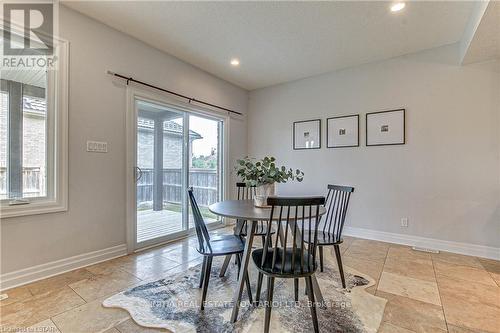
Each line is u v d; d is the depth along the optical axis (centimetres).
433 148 306
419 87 314
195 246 314
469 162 287
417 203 317
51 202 225
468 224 287
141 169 304
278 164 439
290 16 243
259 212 189
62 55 230
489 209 276
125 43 279
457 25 255
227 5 228
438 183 304
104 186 263
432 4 223
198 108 372
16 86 213
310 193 404
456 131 293
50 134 227
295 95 421
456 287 207
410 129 321
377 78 344
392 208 333
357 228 359
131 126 286
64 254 233
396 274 232
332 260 268
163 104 322
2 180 207
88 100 249
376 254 285
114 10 238
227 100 429
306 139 409
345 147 371
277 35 279
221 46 306
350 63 353
